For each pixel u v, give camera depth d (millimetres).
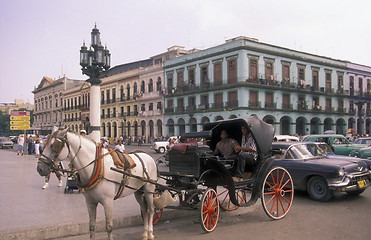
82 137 4941
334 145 16016
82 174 4797
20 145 26141
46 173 4602
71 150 4730
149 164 5828
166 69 47031
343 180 8375
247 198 8688
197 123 42312
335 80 47844
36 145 20906
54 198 8148
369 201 8656
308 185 8961
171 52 49094
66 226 5672
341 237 5523
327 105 46594
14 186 10039
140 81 51750
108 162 4969
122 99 55219
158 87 48562
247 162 7074
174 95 44844
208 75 41031
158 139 46562
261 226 6281
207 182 6574
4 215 6363
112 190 4941
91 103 13617
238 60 37188
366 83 52750
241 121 7102
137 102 52312
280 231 5914
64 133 4742
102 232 5969
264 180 6691
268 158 7098
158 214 6613
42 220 5977
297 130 43938
